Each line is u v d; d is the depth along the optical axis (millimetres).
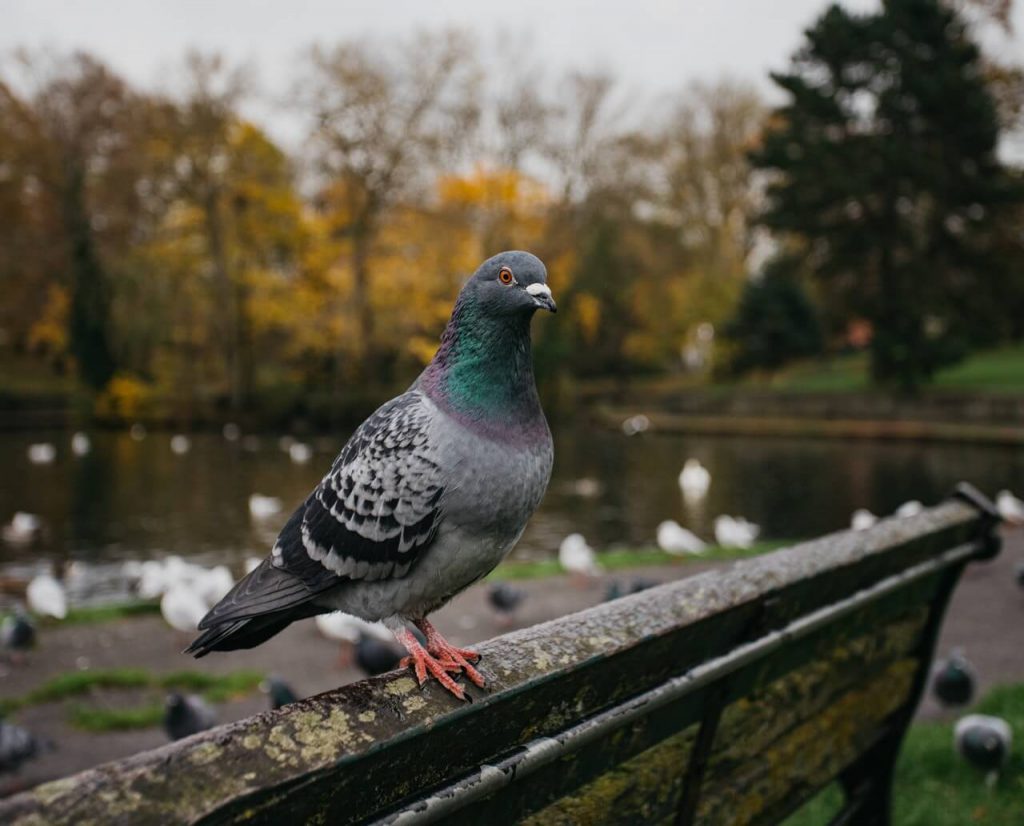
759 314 11945
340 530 550
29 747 1433
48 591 2449
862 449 8414
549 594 2652
